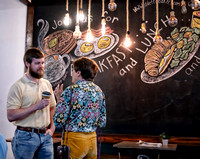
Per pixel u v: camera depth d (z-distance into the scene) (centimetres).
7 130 383
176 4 367
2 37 399
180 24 362
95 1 397
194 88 344
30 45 407
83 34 397
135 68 370
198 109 339
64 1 410
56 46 405
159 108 353
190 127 338
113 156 359
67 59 397
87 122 187
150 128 352
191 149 337
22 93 211
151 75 362
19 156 201
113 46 382
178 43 359
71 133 185
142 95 362
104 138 363
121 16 385
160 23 369
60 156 175
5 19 403
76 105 186
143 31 296
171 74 355
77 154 182
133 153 340
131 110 363
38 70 216
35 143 207
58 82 395
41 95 224
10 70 397
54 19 411
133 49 374
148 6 376
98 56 386
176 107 347
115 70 377
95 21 395
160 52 363
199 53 350
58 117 185
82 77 199
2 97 387
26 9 417
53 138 347
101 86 378
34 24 417
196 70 347
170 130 345
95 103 195
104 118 212
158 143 321
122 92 369
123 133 361
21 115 198
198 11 357
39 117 213
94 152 195
